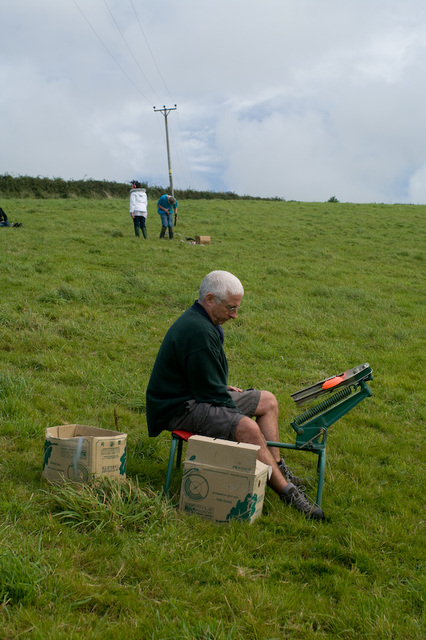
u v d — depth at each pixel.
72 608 2.54
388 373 7.47
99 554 2.96
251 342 8.15
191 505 3.46
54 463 3.56
